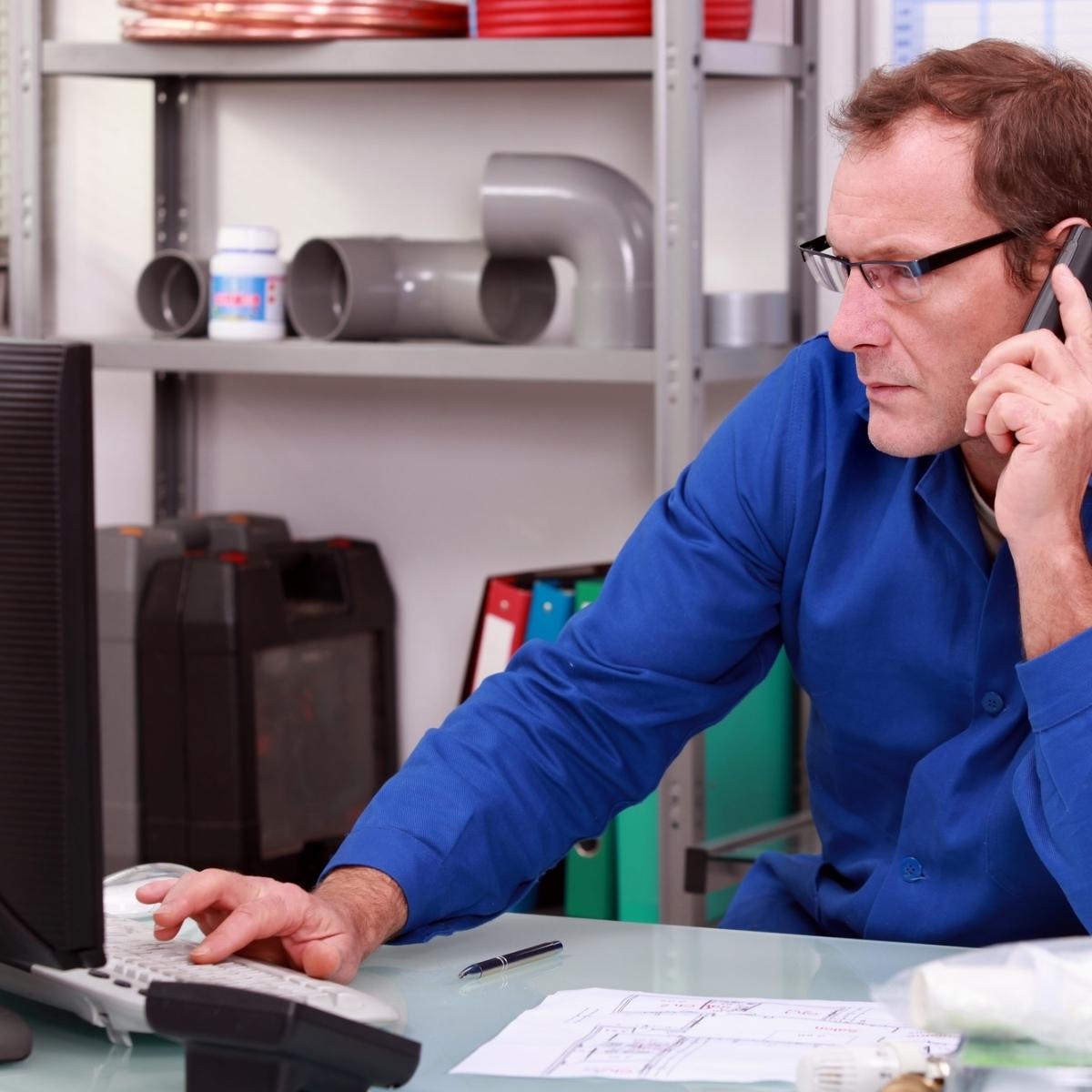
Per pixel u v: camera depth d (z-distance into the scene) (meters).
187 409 3.11
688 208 2.36
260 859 2.68
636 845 2.53
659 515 1.58
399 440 3.00
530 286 2.71
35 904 1.02
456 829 1.37
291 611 2.76
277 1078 0.95
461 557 2.98
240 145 3.04
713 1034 1.09
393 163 2.96
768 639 1.62
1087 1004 0.87
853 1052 0.93
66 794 1.01
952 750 1.44
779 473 1.53
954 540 1.45
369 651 2.91
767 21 2.69
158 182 3.04
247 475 3.10
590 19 2.42
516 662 1.55
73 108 3.13
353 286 2.59
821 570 1.51
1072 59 1.43
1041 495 1.29
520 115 2.88
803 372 1.56
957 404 1.37
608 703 1.50
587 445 2.89
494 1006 1.18
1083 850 1.21
